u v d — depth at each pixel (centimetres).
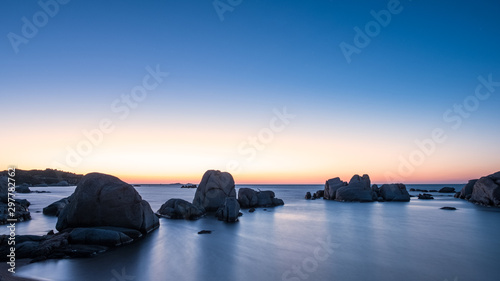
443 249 1666
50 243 1509
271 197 4841
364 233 2166
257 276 1209
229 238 1952
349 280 1173
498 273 1262
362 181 5750
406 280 1175
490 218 3008
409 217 3103
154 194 8231
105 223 1861
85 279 1141
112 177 2002
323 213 3525
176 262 1384
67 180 14425
